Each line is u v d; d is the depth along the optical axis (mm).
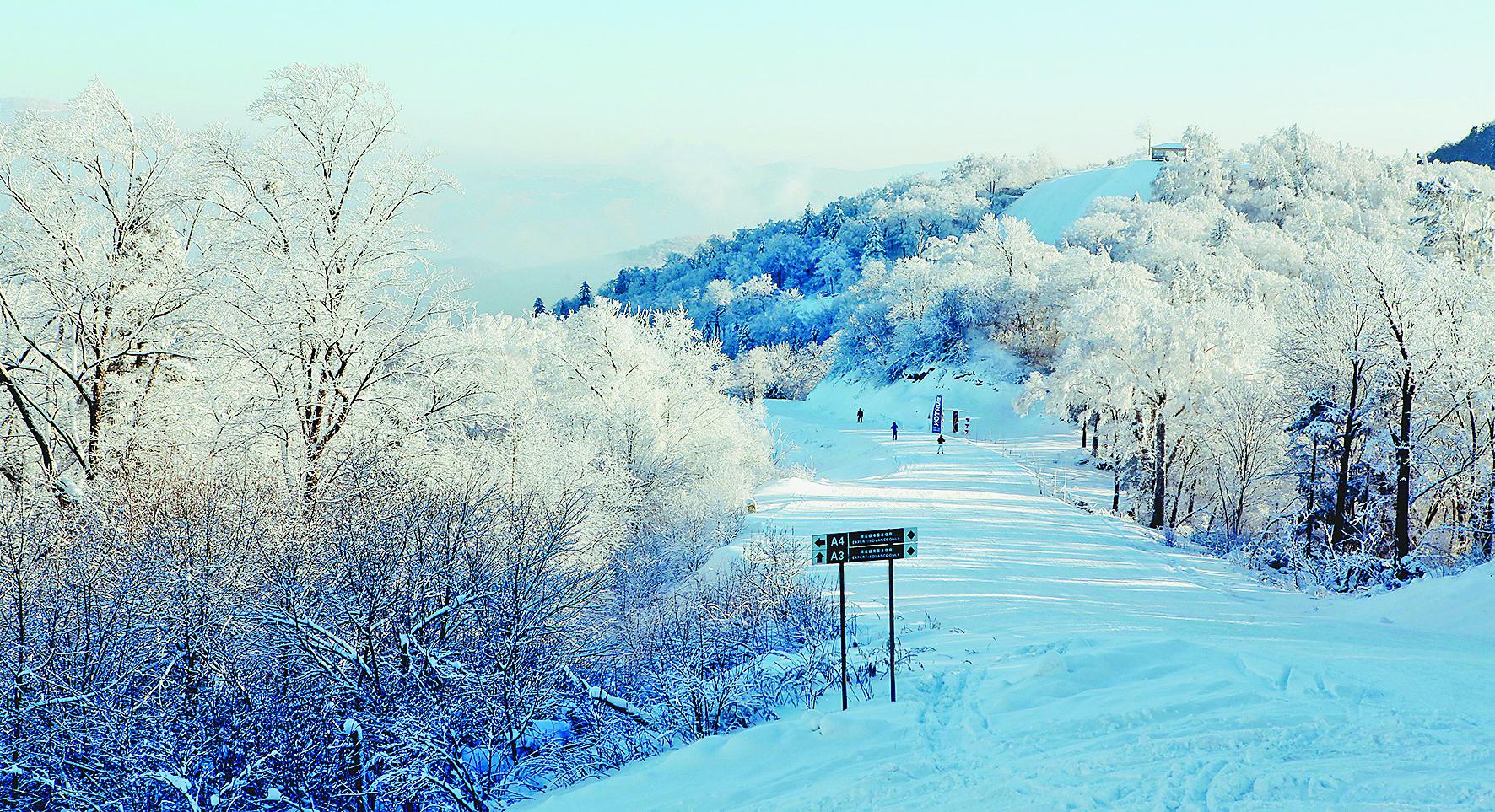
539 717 12859
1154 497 42188
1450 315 28094
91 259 19422
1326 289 30812
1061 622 15477
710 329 171125
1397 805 6023
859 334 103000
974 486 46188
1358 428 28922
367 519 13336
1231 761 7031
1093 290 62562
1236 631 14383
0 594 11219
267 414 19875
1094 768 7195
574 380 37375
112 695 10648
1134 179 161250
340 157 21406
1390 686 8727
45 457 18281
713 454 37969
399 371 21750
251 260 21000
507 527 15016
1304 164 152500
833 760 8383
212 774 10805
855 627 15281
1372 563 25078
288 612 11867
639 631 17000
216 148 20562
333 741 11078
